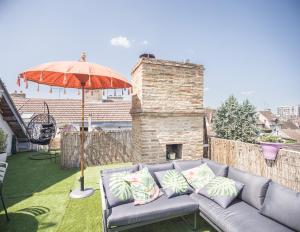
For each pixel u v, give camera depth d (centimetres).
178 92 536
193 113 554
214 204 310
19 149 1045
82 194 438
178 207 305
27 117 1194
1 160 654
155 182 359
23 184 534
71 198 430
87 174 639
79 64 358
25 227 316
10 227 315
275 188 280
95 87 507
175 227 326
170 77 526
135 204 304
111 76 362
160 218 294
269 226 248
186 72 546
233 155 579
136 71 560
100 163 792
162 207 299
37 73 390
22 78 378
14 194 459
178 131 541
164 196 339
